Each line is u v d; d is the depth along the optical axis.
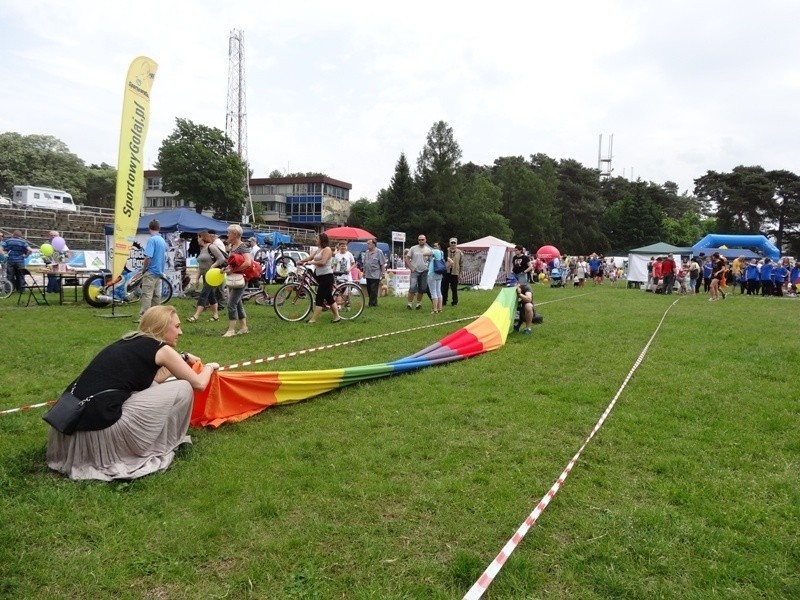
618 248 80.44
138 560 2.76
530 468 4.02
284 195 83.31
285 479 3.73
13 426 4.57
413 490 3.61
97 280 13.03
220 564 2.78
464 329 8.48
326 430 4.77
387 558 2.84
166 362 4.05
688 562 2.85
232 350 8.20
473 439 4.59
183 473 3.76
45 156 74.56
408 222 63.28
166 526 3.08
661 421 5.14
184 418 4.17
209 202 60.66
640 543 3.00
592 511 3.38
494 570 2.61
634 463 4.16
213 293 11.22
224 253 10.73
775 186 74.31
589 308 15.91
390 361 7.46
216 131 60.69
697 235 84.62
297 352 7.79
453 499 3.49
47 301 14.34
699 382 6.67
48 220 38.38
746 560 2.85
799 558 2.90
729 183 75.25
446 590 2.59
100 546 2.88
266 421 4.96
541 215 72.69
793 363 7.86
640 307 16.61
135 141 11.71
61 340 8.44
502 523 3.20
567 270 35.50
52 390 5.74
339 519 3.23
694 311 15.64
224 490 3.52
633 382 6.64
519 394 6.01
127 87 11.45
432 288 13.26
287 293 11.61
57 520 3.12
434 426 4.89
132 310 12.60
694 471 4.00
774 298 22.44
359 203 82.56
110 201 85.69
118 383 3.77
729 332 11.03
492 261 27.16
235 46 69.00
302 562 2.79
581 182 82.50
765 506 3.47
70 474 3.64
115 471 3.62
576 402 5.76
